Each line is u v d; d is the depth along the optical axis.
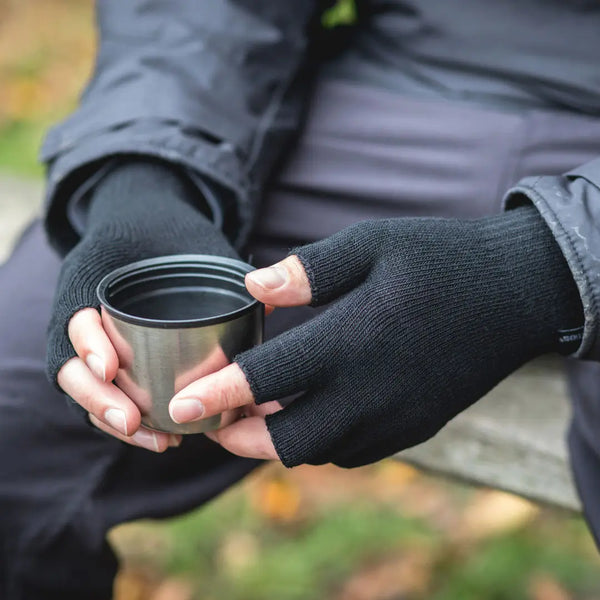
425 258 0.80
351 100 1.02
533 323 0.82
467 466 1.03
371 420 0.80
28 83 2.96
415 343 0.79
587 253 0.81
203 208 0.95
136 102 0.94
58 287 0.84
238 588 1.24
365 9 1.05
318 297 0.79
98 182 0.94
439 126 1.00
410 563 1.26
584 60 0.97
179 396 0.78
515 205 0.86
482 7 0.98
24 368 0.94
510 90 0.99
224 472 0.96
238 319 0.79
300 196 1.02
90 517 0.96
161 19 0.98
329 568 1.26
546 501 1.01
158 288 0.83
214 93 0.96
